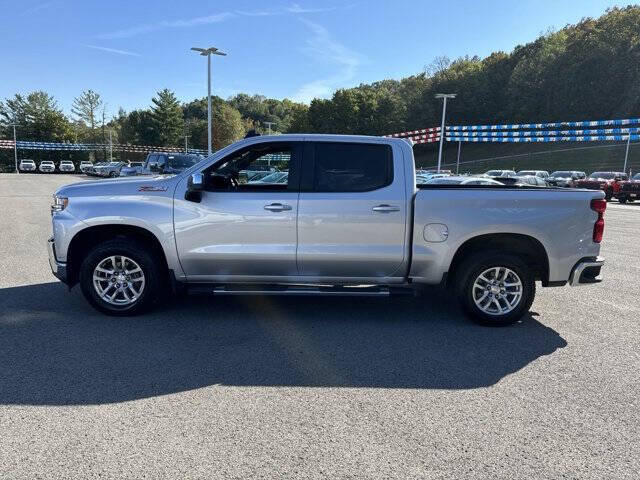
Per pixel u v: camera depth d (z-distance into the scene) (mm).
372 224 4988
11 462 2727
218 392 3621
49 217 14328
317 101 100625
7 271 7305
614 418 3334
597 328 5227
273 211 4980
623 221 16906
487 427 3188
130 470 2672
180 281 5250
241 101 136625
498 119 94562
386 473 2682
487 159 83750
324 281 5176
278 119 127375
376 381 3859
